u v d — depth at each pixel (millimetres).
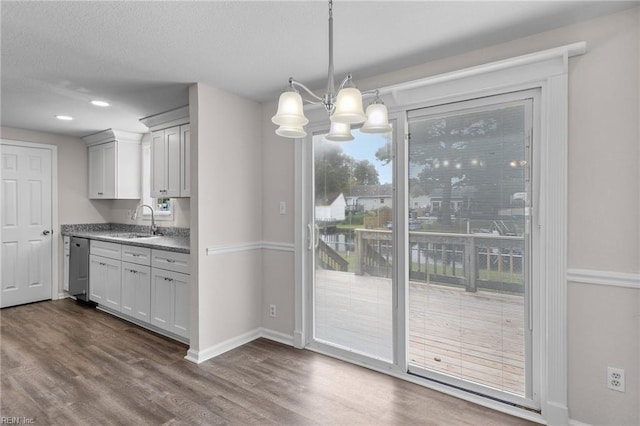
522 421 2047
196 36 2047
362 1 1698
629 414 1815
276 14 1816
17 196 4293
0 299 4168
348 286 2846
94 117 3764
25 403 2188
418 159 2502
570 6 1763
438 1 1707
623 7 1774
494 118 2205
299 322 3084
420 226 2504
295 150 3074
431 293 2465
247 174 3225
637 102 1774
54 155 4594
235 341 3104
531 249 2096
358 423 2025
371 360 2709
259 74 2633
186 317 3049
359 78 2707
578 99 1919
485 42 2137
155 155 3721
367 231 2738
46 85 2818
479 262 2283
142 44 2143
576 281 1935
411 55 2312
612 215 1842
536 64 2002
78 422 2004
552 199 1977
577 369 1940
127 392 2328
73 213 4797
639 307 1787
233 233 3096
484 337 2270
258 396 2297
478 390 2277
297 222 3072
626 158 1805
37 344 3117
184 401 2229
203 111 2834
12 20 1851
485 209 2252
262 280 3367
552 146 1966
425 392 2359
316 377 2559
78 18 1838
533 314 2092
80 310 4148
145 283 3469
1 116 3723
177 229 4258
